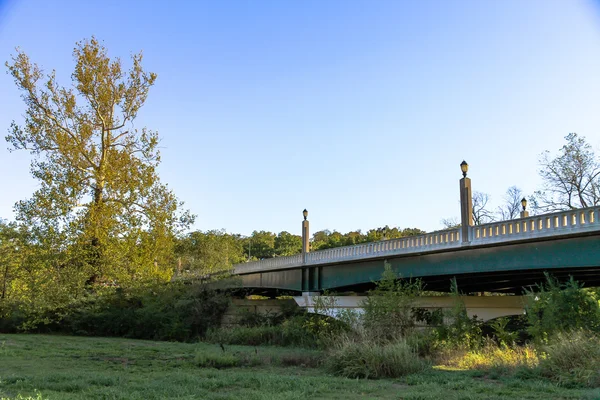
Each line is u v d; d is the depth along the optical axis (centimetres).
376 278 3088
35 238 3067
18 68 3244
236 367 1728
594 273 2395
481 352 1850
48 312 3478
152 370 1572
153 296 3591
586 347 1330
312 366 1747
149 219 3484
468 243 2475
